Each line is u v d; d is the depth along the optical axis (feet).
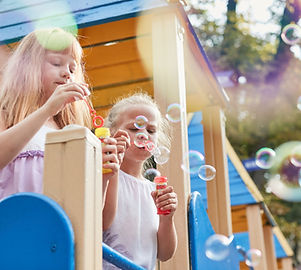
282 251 25.94
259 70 36.94
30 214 3.92
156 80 8.59
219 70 37.01
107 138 5.44
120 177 7.30
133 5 8.94
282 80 36.68
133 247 6.81
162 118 8.33
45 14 9.38
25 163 5.61
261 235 18.19
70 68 6.60
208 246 7.49
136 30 9.96
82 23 8.97
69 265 3.77
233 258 10.27
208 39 37.73
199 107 13.21
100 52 10.89
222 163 12.70
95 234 4.14
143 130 7.32
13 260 3.85
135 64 11.41
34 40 6.54
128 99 7.77
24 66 6.41
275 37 36.70
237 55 37.01
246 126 37.76
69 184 4.06
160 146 7.77
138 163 7.61
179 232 7.76
